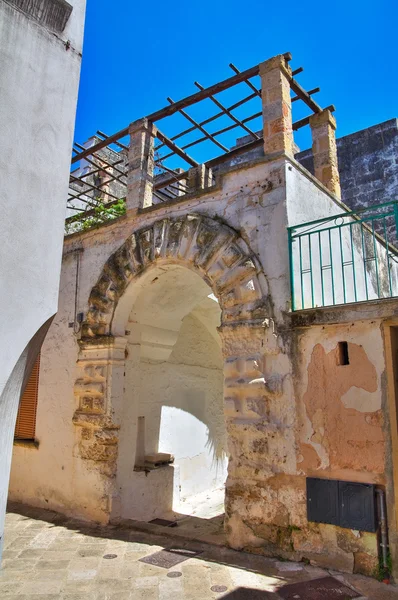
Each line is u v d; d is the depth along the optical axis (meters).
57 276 3.68
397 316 4.94
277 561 5.24
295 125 8.34
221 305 6.29
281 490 5.45
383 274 9.05
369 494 4.86
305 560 5.16
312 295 5.66
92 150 9.16
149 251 7.25
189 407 9.41
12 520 7.20
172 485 8.22
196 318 9.85
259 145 8.44
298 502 5.31
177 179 10.19
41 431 8.27
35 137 3.70
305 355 5.56
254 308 5.91
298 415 5.48
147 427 8.27
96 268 8.20
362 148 12.07
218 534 6.63
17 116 3.59
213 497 9.08
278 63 6.56
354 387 5.17
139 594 4.51
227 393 5.95
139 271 7.38
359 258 8.02
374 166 11.80
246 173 6.54
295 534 5.27
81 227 10.95
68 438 7.79
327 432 5.26
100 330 7.64
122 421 7.45
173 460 8.33
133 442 7.60
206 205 6.90
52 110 3.86
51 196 3.74
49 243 3.66
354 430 5.10
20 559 5.50
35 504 8.05
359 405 5.11
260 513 5.54
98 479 7.19
